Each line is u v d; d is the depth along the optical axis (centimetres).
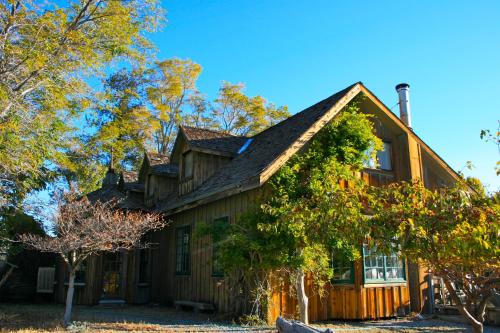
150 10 1612
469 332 1008
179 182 1595
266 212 1026
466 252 488
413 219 533
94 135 2625
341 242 1041
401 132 1467
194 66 3547
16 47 1236
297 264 999
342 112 1295
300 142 1153
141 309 1423
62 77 1385
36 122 1268
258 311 1087
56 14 1328
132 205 1666
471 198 562
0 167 1245
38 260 1762
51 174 1530
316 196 659
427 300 1323
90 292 1518
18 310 1342
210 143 1564
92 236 1003
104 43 1546
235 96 3656
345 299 1206
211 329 978
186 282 1455
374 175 1387
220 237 1105
